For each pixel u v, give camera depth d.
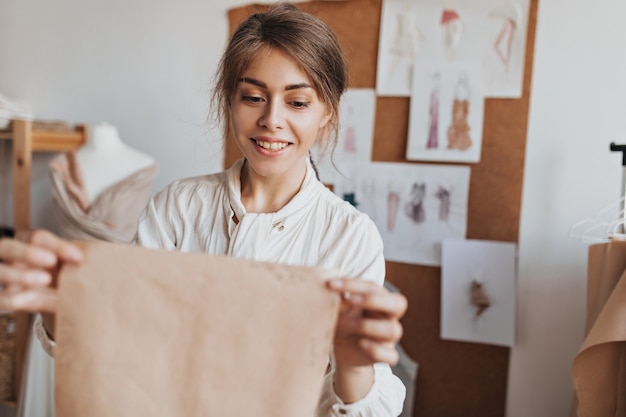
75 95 2.70
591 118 1.98
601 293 1.59
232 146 2.43
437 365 2.21
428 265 2.20
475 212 2.13
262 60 0.89
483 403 2.16
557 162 2.03
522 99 2.04
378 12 2.19
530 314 2.09
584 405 1.52
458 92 2.11
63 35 2.70
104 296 0.74
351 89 2.25
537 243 2.07
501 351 2.13
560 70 2.00
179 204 1.08
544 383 2.09
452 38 2.10
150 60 2.55
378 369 0.88
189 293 0.74
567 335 2.05
